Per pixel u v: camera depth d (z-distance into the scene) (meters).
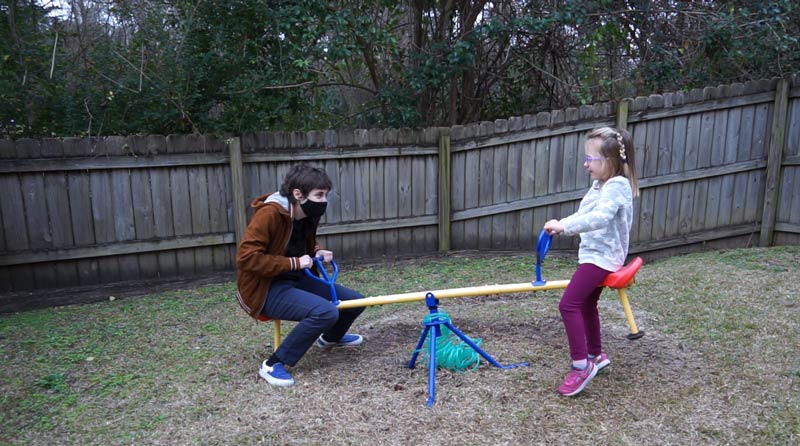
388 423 3.13
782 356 3.78
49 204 5.73
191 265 6.35
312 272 4.04
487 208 7.04
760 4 7.04
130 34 6.39
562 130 6.88
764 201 7.08
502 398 3.35
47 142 5.61
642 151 6.79
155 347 4.37
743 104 6.85
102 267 6.03
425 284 5.86
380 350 4.14
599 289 3.50
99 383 3.77
